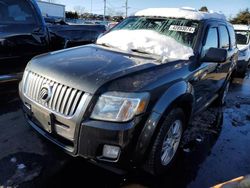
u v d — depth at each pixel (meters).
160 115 2.59
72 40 5.58
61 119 2.53
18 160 3.04
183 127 3.28
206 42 3.83
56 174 2.87
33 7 4.50
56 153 3.23
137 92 2.46
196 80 3.45
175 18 4.01
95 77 2.55
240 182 1.90
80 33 5.76
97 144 2.41
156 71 2.88
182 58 3.40
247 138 4.36
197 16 4.00
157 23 4.04
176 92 2.79
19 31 4.25
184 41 3.68
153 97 2.56
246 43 10.37
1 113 4.19
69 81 2.55
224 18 5.16
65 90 2.54
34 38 4.49
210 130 4.51
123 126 2.38
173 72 2.99
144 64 2.97
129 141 2.42
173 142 3.11
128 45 3.63
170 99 2.70
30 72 3.01
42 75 2.79
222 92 5.60
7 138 3.47
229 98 6.75
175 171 3.18
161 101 2.62
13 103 4.60
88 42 5.98
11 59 4.23
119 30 4.17
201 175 3.17
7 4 4.09
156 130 2.61
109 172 2.99
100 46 3.76
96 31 6.17
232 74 6.19
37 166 2.97
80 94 2.46
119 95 2.41
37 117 2.80
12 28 4.16
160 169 2.96
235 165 3.47
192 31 3.75
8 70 4.28
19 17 4.29
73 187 2.71
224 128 4.69
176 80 2.93
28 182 2.71
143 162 2.71
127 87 2.48
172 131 3.03
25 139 3.48
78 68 2.73
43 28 4.65
